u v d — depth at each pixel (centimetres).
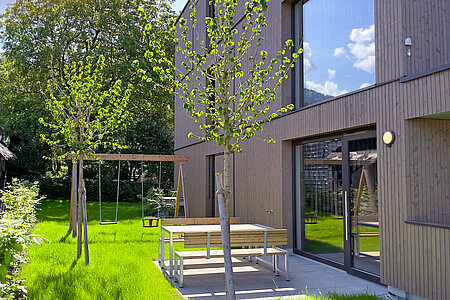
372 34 607
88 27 2088
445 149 538
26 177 2123
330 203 713
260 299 514
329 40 716
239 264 726
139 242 909
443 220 531
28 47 1961
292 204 833
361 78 630
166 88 475
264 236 616
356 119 614
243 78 986
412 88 508
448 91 453
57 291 506
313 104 724
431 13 548
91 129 783
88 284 544
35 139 2130
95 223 1255
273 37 866
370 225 611
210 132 439
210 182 1280
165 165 2489
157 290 529
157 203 1506
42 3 2061
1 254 294
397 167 532
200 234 585
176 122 1662
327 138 721
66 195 2175
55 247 806
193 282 602
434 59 545
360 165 636
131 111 2334
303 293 541
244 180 1010
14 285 394
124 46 2023
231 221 793
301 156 811
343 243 676
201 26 1296
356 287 572
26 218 869
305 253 788
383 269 553
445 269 454
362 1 631
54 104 823
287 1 829
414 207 516
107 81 2075
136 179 2608
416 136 522
